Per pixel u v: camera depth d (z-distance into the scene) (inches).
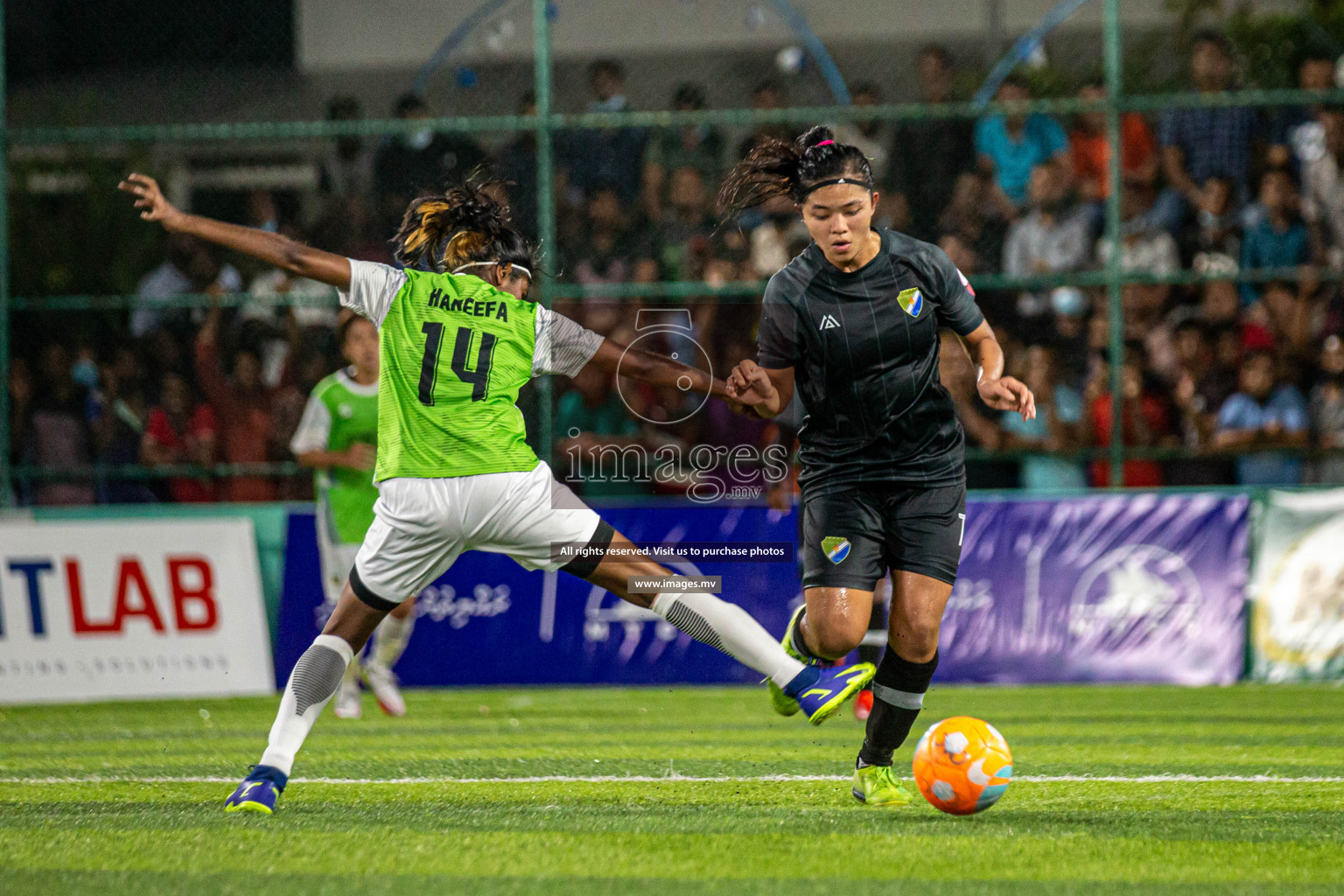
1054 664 1273.4
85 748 904.9
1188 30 1642.5
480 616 1299.2
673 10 1834.4
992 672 1273.4
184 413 1347.2
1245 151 1418.6
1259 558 1282.0
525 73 1802.4
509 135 1551.4
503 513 563.8
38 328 1359.5
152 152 1515.7
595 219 1395.2
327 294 1344.7
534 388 1283.2
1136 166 1439.5
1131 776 725.3
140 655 1262.3
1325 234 1406.3
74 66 1732.3
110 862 487.8
